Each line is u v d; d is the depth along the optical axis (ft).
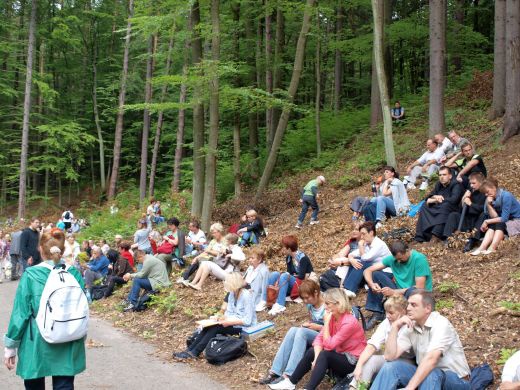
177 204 63.93
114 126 121.39
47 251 14.46
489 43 84.12
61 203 114.21
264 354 22.38
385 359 16.11
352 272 25.45
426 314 15.46
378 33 43.68
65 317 13.71
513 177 37.17
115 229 65.05
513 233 26.21
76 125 100.83
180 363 22.80
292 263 27.76
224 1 58.49
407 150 52.70
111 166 125.49
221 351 22.13
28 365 13.70
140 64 105.19
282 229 44.19
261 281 27.96
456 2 77.30
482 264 25.31
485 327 19.90
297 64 51.80
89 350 24.90
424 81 85.66
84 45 117.39
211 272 32.81
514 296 21.48
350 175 51.78
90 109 120.98
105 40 118.42
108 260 42.57
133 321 30.71
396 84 98.99
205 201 44.01
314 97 97.81
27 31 104.99
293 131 69.31
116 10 111.14
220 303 29.37
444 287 23.40
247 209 39.99
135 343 26.30
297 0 58.49
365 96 93.76
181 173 92.89
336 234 37.83
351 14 83.25
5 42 99.91
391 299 16.63
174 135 99.96
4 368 21.38
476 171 31.32
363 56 66.64
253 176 64.90
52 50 118.42
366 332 22.25
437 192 30.68
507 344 18.38
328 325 18.79
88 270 40.19
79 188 121.90
